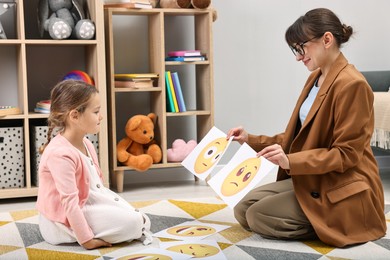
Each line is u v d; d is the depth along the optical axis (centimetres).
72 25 303
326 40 203
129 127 314
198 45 340
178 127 352
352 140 196
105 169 304
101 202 205
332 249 195
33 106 323
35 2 319
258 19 361
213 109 329
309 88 220
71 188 195
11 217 249
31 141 305
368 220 203
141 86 314
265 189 220
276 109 369
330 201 199
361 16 378
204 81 334
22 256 193
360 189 199
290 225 204
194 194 309
